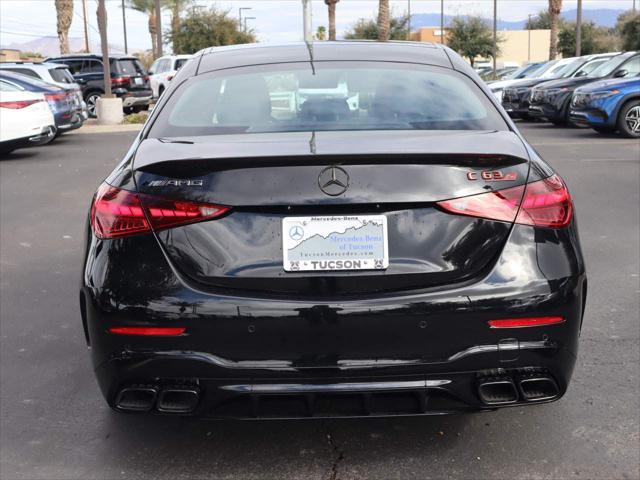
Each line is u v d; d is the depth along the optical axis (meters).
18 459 3.02
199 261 2.57
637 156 11.66
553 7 38.62
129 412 2.66
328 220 2.56
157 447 3.10
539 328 2.57
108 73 20.89
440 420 3.28
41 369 3.92
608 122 14.42
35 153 13.95
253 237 2.56
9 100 12.80
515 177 2.64
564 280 2.61
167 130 3.08
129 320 2.55
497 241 2.60
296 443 3.10
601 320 4.46
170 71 26.31
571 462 2.91
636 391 3.53
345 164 2.53
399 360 2.53
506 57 85.94
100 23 20.72
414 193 2.54
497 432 3.16
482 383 2.56
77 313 4.85
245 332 2.52
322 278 2.55
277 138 2.85
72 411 3.44
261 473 2.88
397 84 3.35
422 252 2.57
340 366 2.53
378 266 2.56
